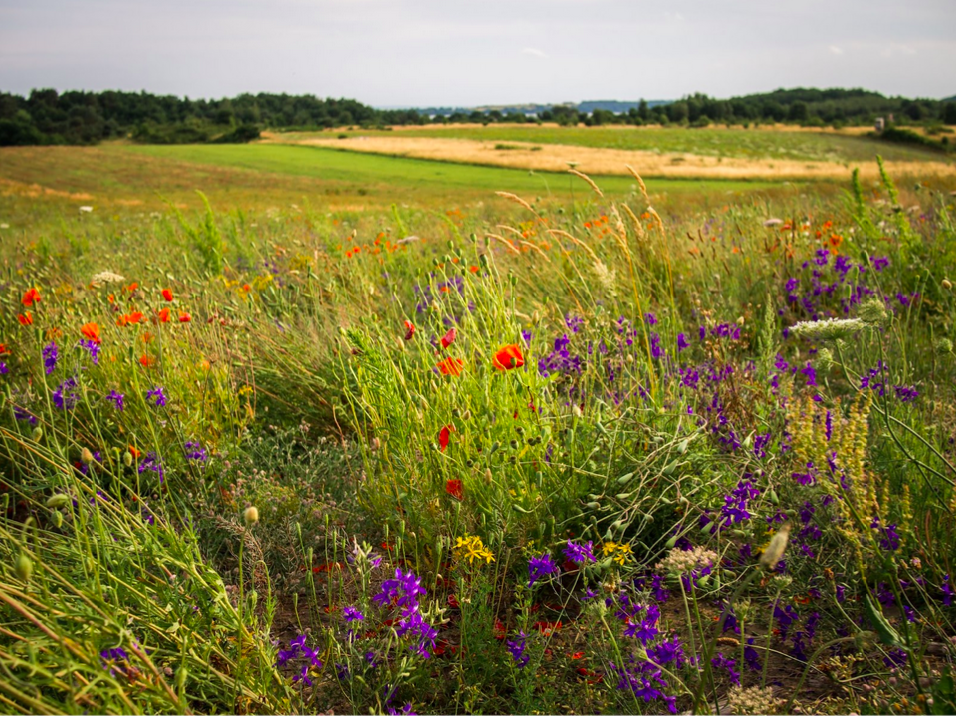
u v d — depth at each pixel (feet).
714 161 205.77
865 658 5.72
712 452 8.10
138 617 5.62
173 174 192.24
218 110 456.45
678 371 9.77
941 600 6.54
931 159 212.23
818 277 15.87
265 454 10.28
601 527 7.66
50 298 13.87
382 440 8.48
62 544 6.60
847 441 6.31
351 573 7.25
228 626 5.83
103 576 6.10
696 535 7.45
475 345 9.15
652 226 16.79
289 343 12.75
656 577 6.64
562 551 7.23
